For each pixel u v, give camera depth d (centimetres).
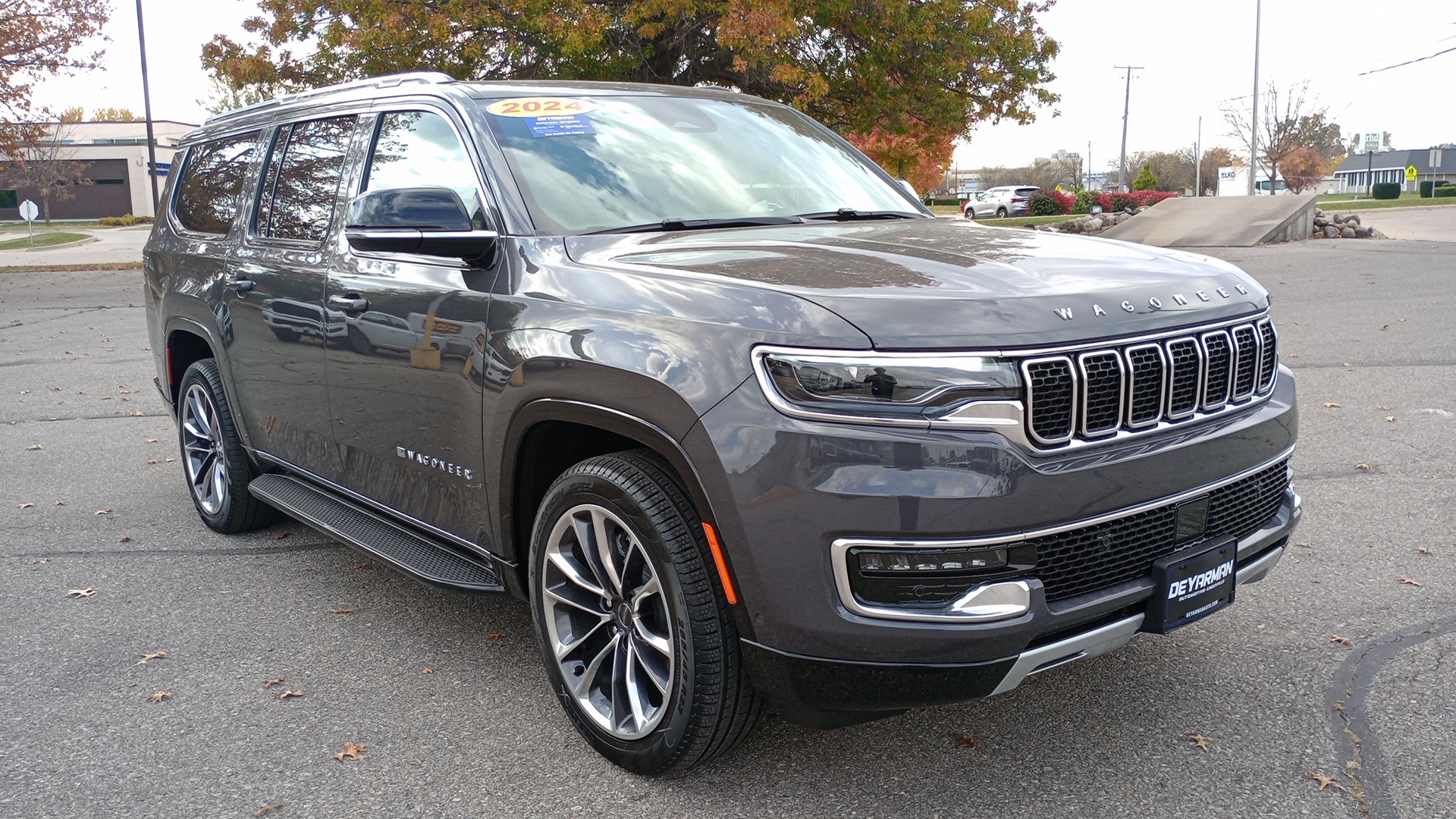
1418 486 512
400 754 302
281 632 392
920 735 303
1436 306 1073
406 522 367
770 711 273
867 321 238
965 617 236
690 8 1919
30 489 597
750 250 295
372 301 353
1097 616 251
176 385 535
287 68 2103
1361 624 363
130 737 315
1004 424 236
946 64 2077
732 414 243
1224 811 261
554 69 2009
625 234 321
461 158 343
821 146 422
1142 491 252
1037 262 282
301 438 419
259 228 441
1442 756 280
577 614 305
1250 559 290
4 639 390
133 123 7138
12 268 2556
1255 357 288
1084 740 297
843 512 233
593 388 269
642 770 283
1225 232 2123
